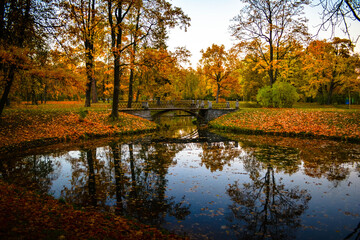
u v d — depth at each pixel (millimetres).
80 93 14578
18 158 10047
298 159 9617
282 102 25766
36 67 11820
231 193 6254
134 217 4848
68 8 12922
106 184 6926
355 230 4352
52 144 13125
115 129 17391
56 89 12945
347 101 38750
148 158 10242
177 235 4105
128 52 16469
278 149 11664
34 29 11469
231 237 4129
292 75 33781
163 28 17562
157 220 4750
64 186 6715
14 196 4926
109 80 32312
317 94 36781
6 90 12219
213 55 35344
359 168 8266
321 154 10328
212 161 9648
